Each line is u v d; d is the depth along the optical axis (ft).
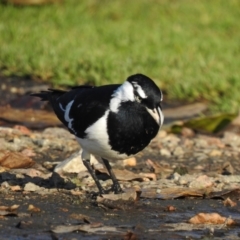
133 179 33.99
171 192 31.42
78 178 33.71
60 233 25.61
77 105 30.32
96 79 56.75
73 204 29.45
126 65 59.52
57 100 32.81
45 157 37.96
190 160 39.91
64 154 38.75
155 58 61.93
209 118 47.26
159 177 35.55
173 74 58.80
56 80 56.39
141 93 28.84
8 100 51.98
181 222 27.71
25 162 34.88
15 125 44.91
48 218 27.22
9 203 29.09
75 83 56.39
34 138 41.14
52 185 32.63
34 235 25.29
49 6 75.92
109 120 28.81
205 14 78.07
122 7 78.54
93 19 74.69
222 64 61.72
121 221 27.45
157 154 40.86
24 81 56.85
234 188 32.27
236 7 81.15
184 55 64.03
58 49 61.82
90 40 66.69
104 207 28.91
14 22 69.72
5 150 36.58
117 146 29.32
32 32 67.36
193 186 32.81
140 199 30.63
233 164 39.45
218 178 34.78
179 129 47.14
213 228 27.04
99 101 29.25
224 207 30.09
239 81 57.57
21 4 74.90
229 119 47.50
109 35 68.28
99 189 31.12
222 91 56.85
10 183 32.40
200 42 68.18
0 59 60.64
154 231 26.45
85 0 78.95
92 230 26.12
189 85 56.70
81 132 29.73
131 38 67.97
